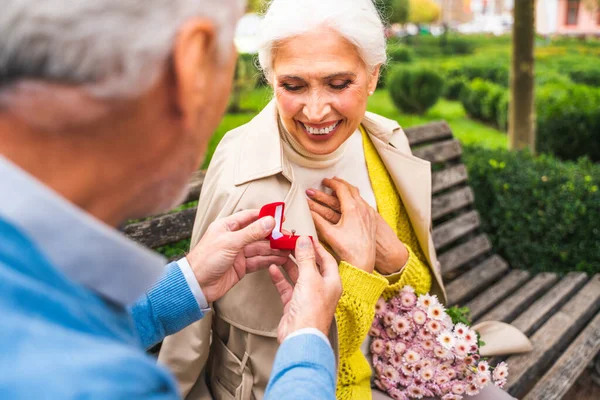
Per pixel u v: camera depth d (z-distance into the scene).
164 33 0.51
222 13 0.57
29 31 0.47
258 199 1.40
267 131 1.47
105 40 0.49
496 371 1.72
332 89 1.33
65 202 0.50
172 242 1.96
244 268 1.26
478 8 31.11
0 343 0.42
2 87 0.49
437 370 1.61
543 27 25.66
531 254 3.28
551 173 3.33
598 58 16.69
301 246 1.11
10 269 0.45
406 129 2.75
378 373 1.66
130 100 0.52
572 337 2.51
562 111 6.78
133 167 0.57
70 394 0.41
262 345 1.42
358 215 1.48
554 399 2.04
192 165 0.65
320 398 0.79
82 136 0.52
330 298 1.07
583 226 3.18
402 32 23.70
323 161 1.54
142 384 0.46
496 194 3.30
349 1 1.29
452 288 2.71
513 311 2.59
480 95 10.62
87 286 0.54
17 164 0.51
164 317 1.15
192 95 0.56
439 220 3.20
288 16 1.28
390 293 1.66
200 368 1.46
